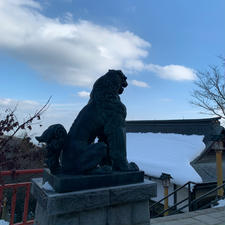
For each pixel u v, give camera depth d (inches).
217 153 343.9
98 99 119.3
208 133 470.6
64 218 91.8
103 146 109.9
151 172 408.8
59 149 107.9
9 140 128.6
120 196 105.5
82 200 94.5
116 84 123.6
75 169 106.7
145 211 115.2
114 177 109.6
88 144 115.9
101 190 100.3
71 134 115.0
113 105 120.3
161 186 422.0
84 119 115.6
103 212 102.2
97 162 106.8
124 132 123.6
